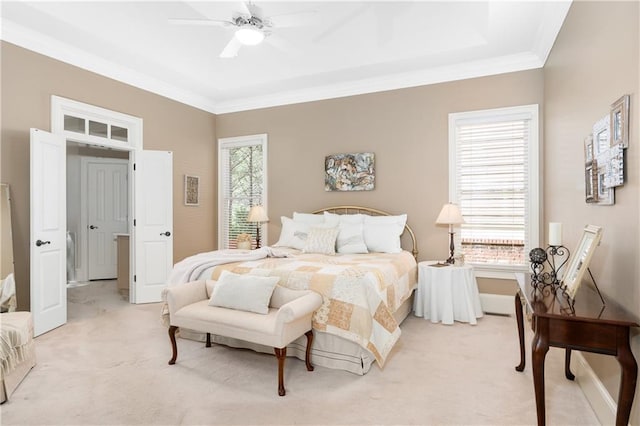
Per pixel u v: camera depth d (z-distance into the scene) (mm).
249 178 5770
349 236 4250
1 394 2176
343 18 3371
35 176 3428
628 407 1543
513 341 3234
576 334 1631
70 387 2387
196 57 4227
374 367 2703
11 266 3381
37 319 3396
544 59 3902
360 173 4871
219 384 2436
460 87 4383
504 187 4230
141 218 4695
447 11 3227
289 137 5402
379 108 4816
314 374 2590
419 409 2123
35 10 3197
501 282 4195
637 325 1522
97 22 3436
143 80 4730
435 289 3801
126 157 6598
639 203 1657
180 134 5312
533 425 1958
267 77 4805
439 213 4484
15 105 3482
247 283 2705
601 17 2170
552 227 2340
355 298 2648
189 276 3281
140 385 2418
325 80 4895
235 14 2830
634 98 1716
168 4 3150
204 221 5727
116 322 3826
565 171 3064
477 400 2221
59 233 3703
